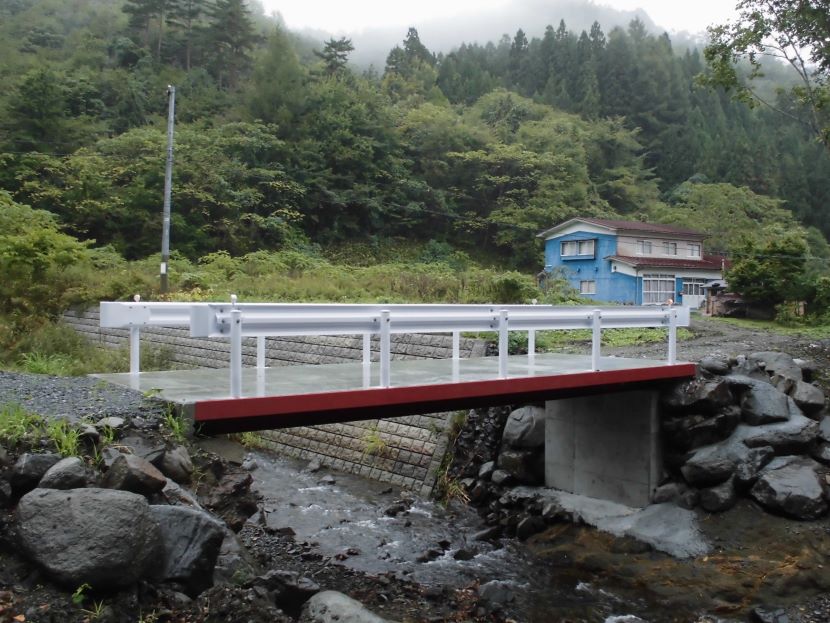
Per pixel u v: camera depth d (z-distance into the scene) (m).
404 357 13.60
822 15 13.95
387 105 47.41
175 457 4.85
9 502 3.94
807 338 16.83
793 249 23.67
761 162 57.56
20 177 28.34
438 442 11.41
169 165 20.34
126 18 61.94
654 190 53.72
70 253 18.62
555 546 9.04
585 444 10.59
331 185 38.38
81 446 4.51
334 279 22.77
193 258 29.75
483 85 67.25
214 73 51.91
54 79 36.19
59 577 3.45
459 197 43.38
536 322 7.96
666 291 31.39
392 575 7.66
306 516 9.89
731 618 6.89
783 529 8.42
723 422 9.62
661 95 68.00
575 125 53.78
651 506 9.61
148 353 15.26
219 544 4.09
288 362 15.81
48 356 12.30
